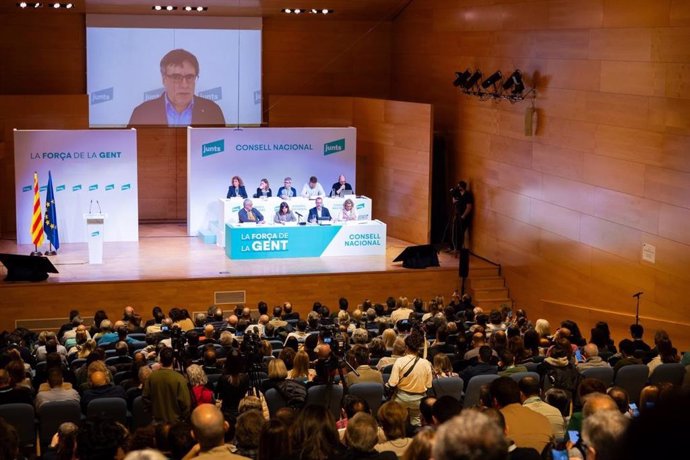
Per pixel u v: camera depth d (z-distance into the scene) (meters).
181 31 23.55
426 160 21.66
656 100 14.53
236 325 13.95
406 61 24.39
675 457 1.32
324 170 22.55
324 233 20.42
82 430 4.64
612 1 15.62
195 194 22.06
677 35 14.01
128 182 21.36
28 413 8.91
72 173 20.95
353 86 25.34
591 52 16.30
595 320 16.23
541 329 12.73
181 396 8.17
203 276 18.52
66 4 22.56
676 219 14.12
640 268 15.09
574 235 17.09
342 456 4.75
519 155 19.09
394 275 19.45
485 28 20.34
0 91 23.36
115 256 20.17
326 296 19.14
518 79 18.48
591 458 2.96
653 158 14.64
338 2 23.58
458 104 21.81
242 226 19.97
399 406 5.76
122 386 10.10
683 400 1.35
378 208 23.34
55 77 23.58
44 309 17.83
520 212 19.17
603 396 4.55
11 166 22.19
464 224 21.25
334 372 8.99
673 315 14.25
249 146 22.11
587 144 16.53
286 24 24.75
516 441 5.62
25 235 20.92
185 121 23.94
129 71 23.44
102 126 23.55
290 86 25.06
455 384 9.45
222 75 24.00
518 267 19.39
